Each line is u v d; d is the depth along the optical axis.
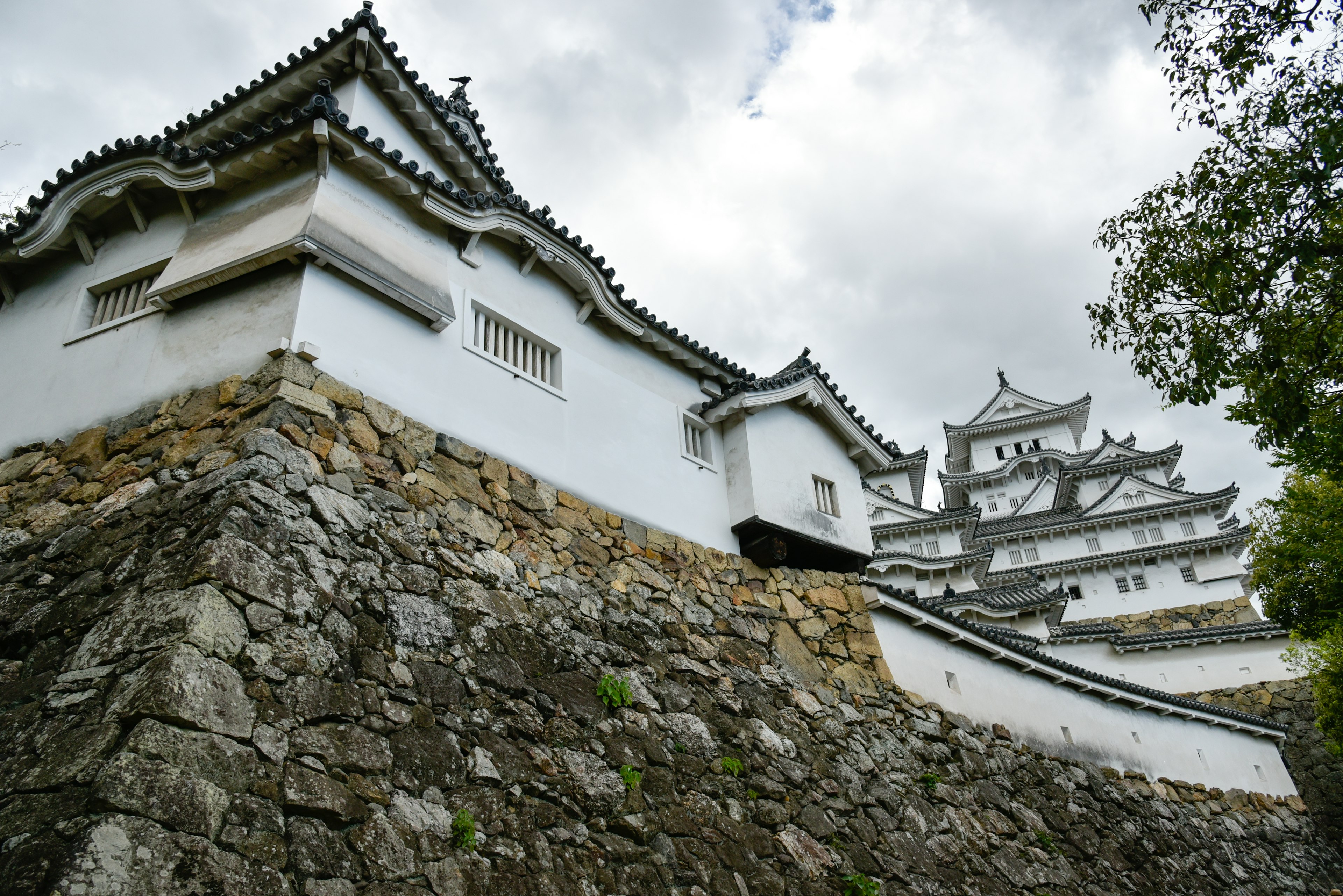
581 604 10.12
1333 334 9.52
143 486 8.11
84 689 6.20
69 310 10.49
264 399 8.17
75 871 4.79
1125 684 18.62
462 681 8.05
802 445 14.77
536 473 10.71
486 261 11.55
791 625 12.98
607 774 8.74
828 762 11.55
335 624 7.26
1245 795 20.48
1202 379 10.24
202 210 10.34
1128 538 39.75
